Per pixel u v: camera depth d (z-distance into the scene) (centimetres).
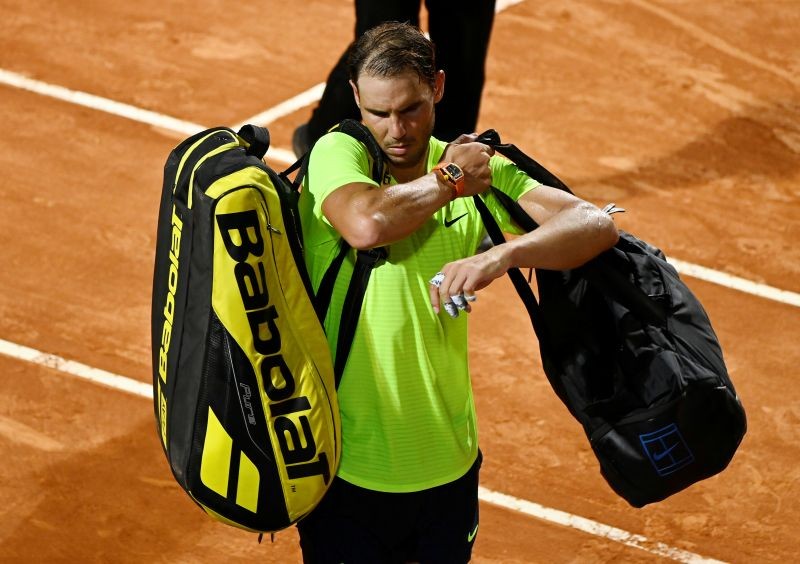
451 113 2633
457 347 1328
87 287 2391
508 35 3431
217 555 1822
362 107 1247
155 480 1948
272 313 1213
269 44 3319
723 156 2995
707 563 1858
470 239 1321
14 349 2211
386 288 1268
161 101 3044
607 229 1276
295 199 1273
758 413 2172
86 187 2698
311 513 1363
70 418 2061
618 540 1889
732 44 3478
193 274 1213
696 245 2656
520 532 1892
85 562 1797
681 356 1259
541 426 2111
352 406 1307
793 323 2428
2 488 1916
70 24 3341
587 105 3158
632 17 3562
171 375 1261
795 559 1875
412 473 1320
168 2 3469
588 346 1296
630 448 1278
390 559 1394
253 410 1235
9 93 3023
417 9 2506
